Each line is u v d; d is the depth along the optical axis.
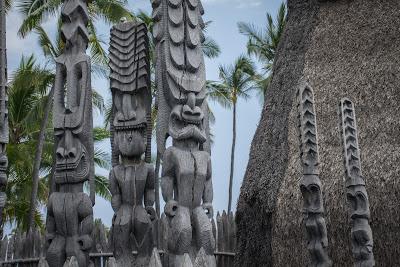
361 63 8.47
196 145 6.68
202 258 5.79
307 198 5.11
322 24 9.17
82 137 7.09
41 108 18.61
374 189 7.14
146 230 6.97
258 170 8.55
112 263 6.27
